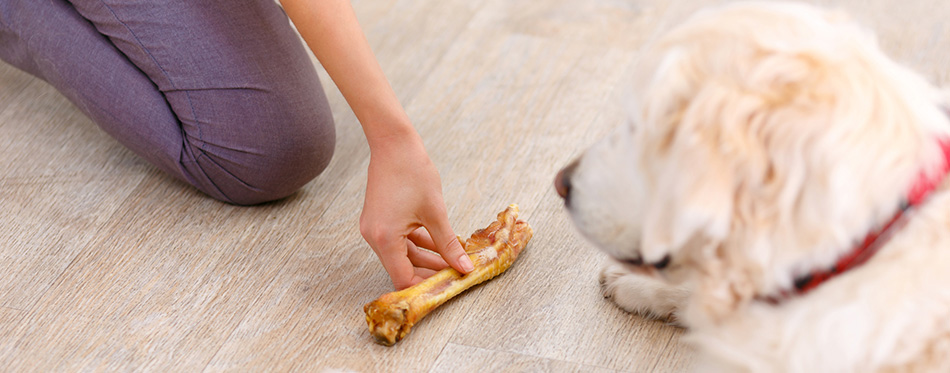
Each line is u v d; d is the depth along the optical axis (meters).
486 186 1.87
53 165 1.90
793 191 1.32
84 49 1.78
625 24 2.23
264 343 1.64
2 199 1.84
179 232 1.79
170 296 1.70
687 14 2.25
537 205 1.84
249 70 1.74
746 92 1.32
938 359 1.35
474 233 1.74
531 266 1.74
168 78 1.75
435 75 2.11
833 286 1.37
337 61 1.60
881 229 1.35
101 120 1.81
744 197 1.33
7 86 2.05
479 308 1.68
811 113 1.31
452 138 1.97
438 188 1.64
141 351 1.63
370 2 2.31
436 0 2.31
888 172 1.31
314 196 1.86
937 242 1.36
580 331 1.65
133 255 1.76
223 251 1.77
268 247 1.77
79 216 1.81
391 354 1.62
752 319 1.41
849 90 1.31
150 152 1.81
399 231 1.64
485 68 2.12
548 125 1.99
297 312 1.68
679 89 1.34
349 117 2.02
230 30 1.73
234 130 1.76
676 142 1.33
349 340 1.64
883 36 2.17
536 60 2.14
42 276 1.72
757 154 1.31
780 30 1.34
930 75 2.06
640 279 1.66
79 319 1.67
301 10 1.59
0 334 1.65
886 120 1.31
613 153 1.45
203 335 1.65
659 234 1.37
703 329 1.45
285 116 1.76
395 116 1.61
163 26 1.73
